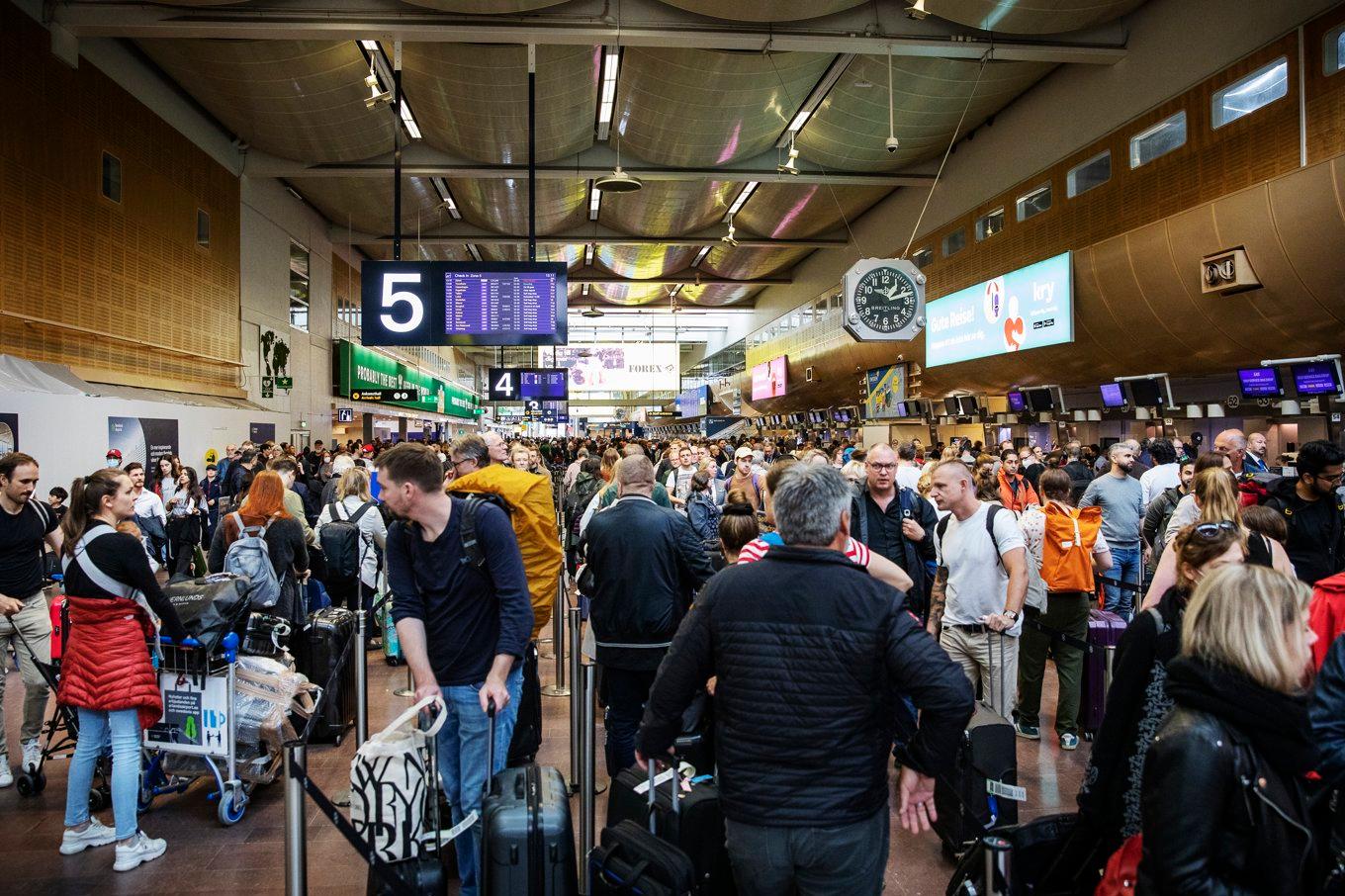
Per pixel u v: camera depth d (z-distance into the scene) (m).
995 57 13.87
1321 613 2.82
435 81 14.70
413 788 2.53
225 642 3.85
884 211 25.73
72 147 11.98
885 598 1.92
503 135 16.94
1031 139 17.30
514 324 11.48
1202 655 1.63
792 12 11.98
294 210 22.14
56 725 4.38
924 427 25.75
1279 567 3.32
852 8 12.84
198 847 3.61
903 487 4.46
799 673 1.90
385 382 30.61
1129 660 2.18
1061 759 4.52
